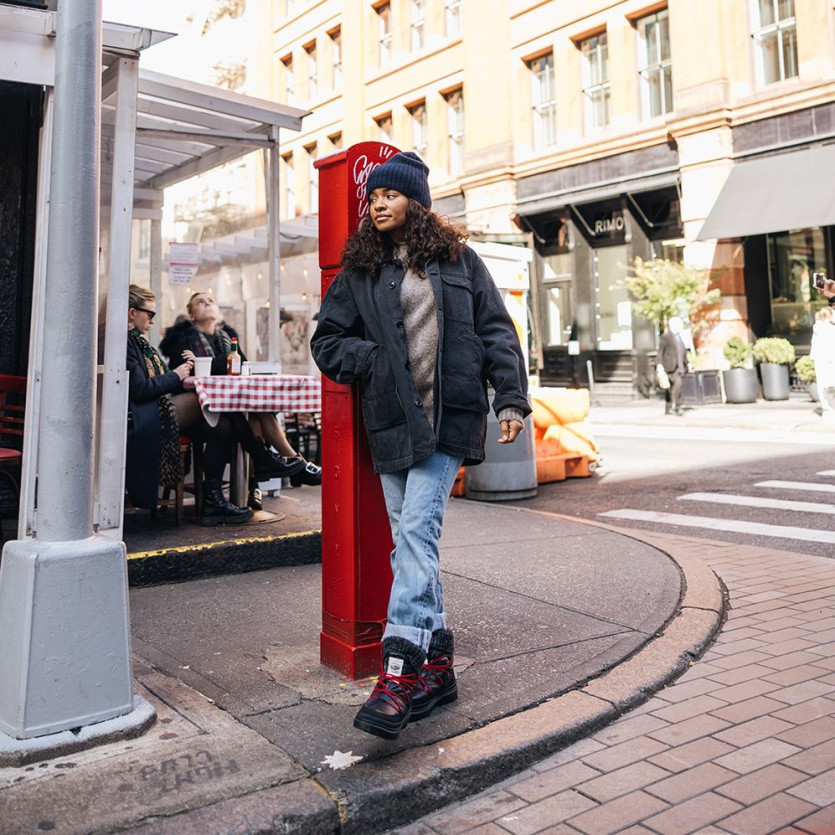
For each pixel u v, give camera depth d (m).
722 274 18.33
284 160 30.97
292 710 2.95
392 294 2.81
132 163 4.71
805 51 17.12
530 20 22.09
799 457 10.42
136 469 5.00
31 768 2.50
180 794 2.35
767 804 2.46
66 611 2.66
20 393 5.44
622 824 2.38
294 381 5.41
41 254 4.54
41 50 4.43
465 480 8.34
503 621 4.01
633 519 7.24
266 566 5.01
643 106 20.23
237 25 30.23
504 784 2.64
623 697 3.14
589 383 21.58
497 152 22.84
